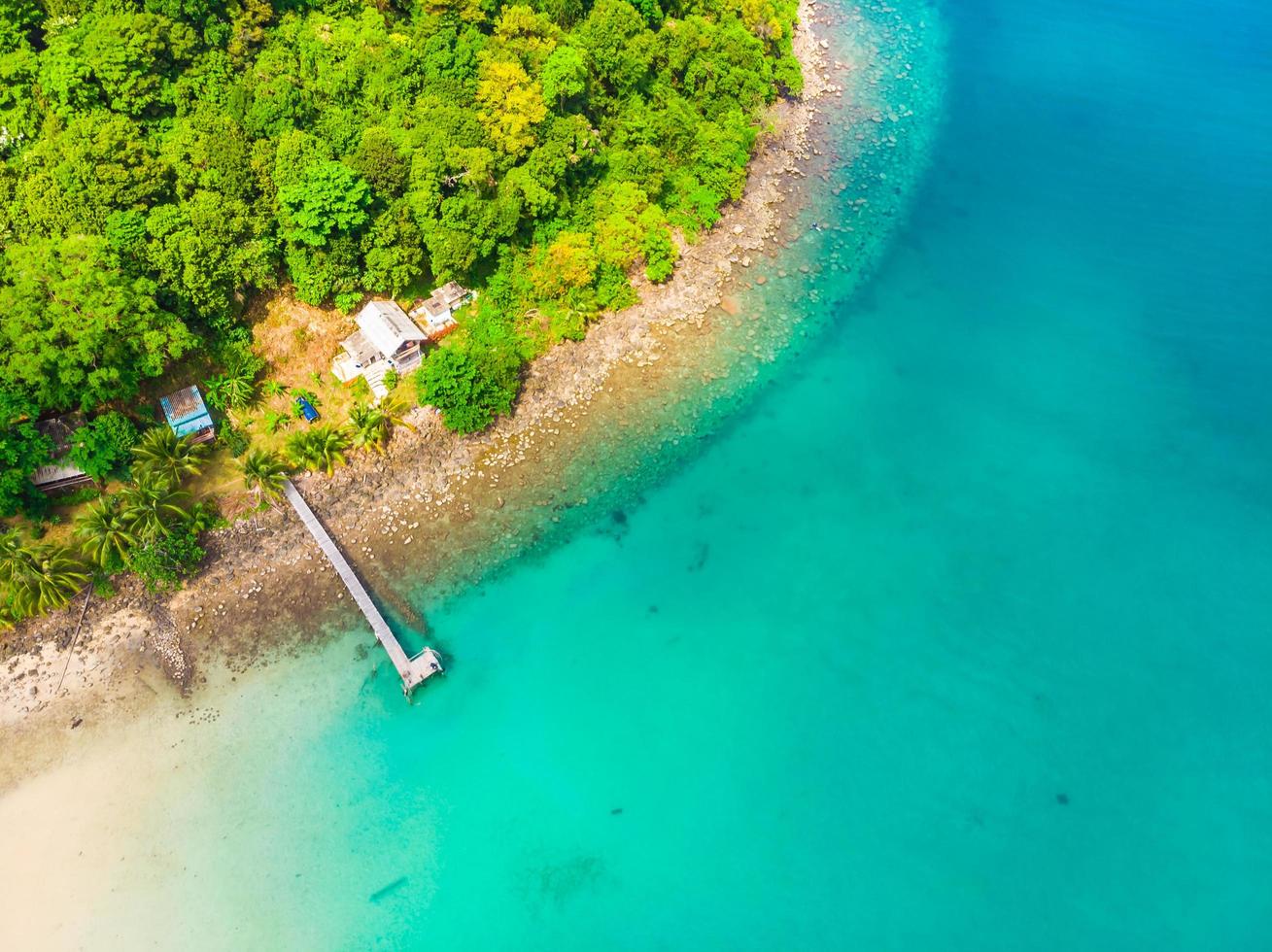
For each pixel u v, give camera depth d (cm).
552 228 7556
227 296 6425
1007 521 6744
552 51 7756
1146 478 7019
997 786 5441
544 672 5856
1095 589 6356
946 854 5184
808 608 6216
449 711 5662
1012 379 7738
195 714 5519
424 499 6531
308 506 6281
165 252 5928
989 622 6172
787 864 5144
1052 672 5931
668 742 5581
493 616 6088
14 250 5631
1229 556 6544
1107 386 7675
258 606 5931
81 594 5750
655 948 4869
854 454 7150
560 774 5450
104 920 4816
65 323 5394
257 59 7119
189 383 6444
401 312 6925
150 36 6412
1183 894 5044
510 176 7250
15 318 5319
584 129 7712
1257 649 6056
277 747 5450
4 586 5462
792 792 5403
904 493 6894
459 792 5362
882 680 5881
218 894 4934
